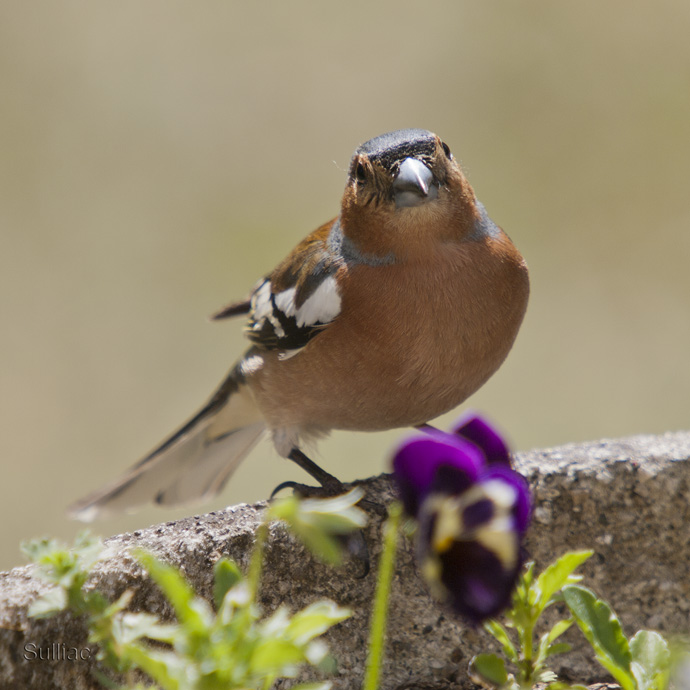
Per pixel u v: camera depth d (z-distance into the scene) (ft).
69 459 44.45
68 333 48.93
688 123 52.80
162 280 51.19
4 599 12.59
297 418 20.56
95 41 58.59
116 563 13.57
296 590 15.39
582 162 52.60
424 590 15.98
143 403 47.06
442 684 15.58
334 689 15.40
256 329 21.52
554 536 16.81
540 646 12.91
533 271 49.08
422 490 11.31
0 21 58.13
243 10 59.88
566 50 56.03
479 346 18.97
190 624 10.11
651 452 17.43
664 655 12.60
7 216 52.75
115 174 54.60
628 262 49.62
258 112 56.75
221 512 15.52
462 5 58.65
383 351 18.75
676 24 55.21
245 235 52.26
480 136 54.08
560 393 45.24
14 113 55.72
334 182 54.49
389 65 57.77
